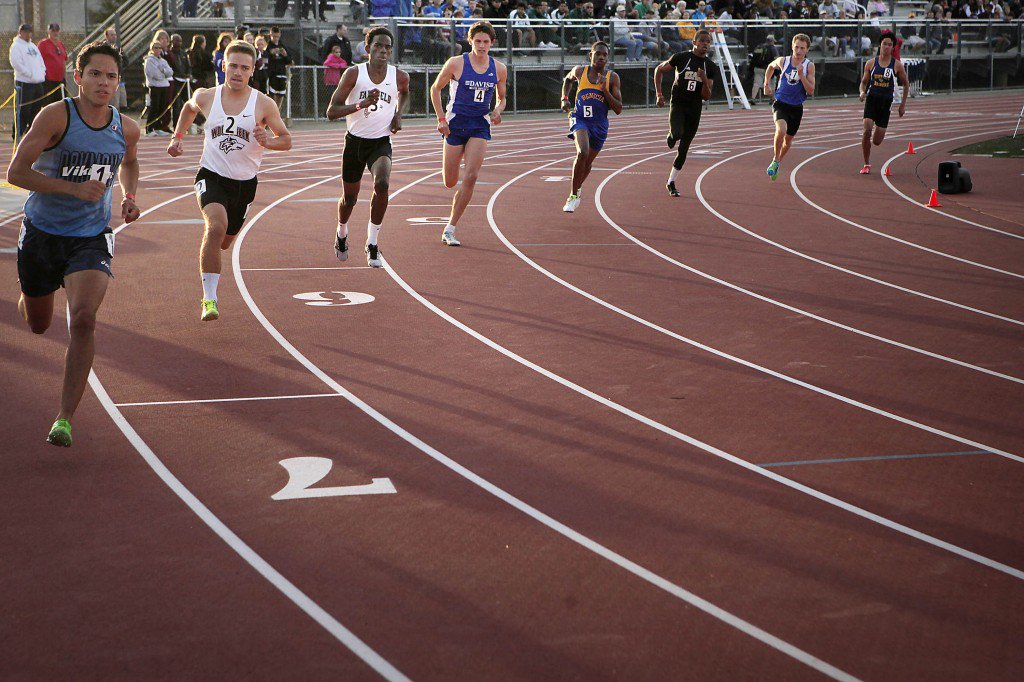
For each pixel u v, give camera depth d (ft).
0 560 13.65
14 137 63.41
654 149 68.90
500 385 21.39
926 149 67.56
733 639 12.04
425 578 13.37
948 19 131.03
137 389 20.70
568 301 28.50
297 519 15.07
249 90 24.17
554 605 12.75
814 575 13.62
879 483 16.75
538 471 17.01
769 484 16.65
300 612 12.49
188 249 34.63
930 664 11.57
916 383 22.04
